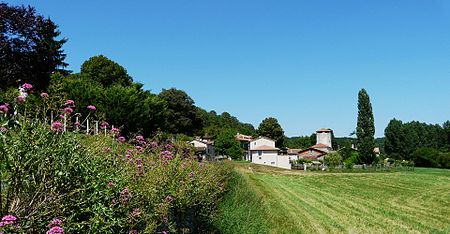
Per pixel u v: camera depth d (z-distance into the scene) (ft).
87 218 16.25
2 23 120.88
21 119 15.52
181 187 32.37
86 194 16.02
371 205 95.81
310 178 181.37
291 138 537.24
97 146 19.01
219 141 301.22
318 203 95.40
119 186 18.01
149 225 20.20
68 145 15.80
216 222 44.62
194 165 42.88
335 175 201.98
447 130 425.69
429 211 88.89
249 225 47.09
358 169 249.34
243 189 73.87
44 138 14.96
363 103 293.02
